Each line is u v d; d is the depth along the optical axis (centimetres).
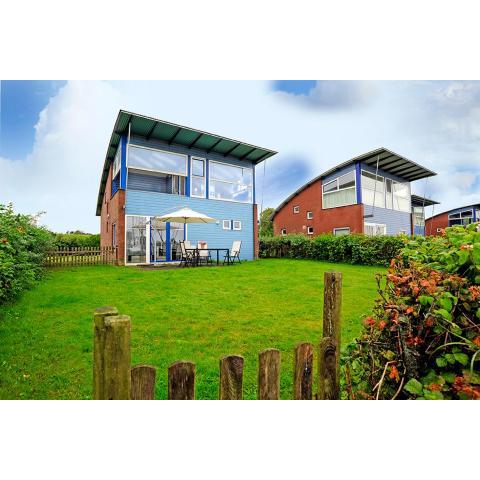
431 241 241
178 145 1539
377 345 177
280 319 503
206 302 606
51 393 282
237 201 1728
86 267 1180
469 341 156
